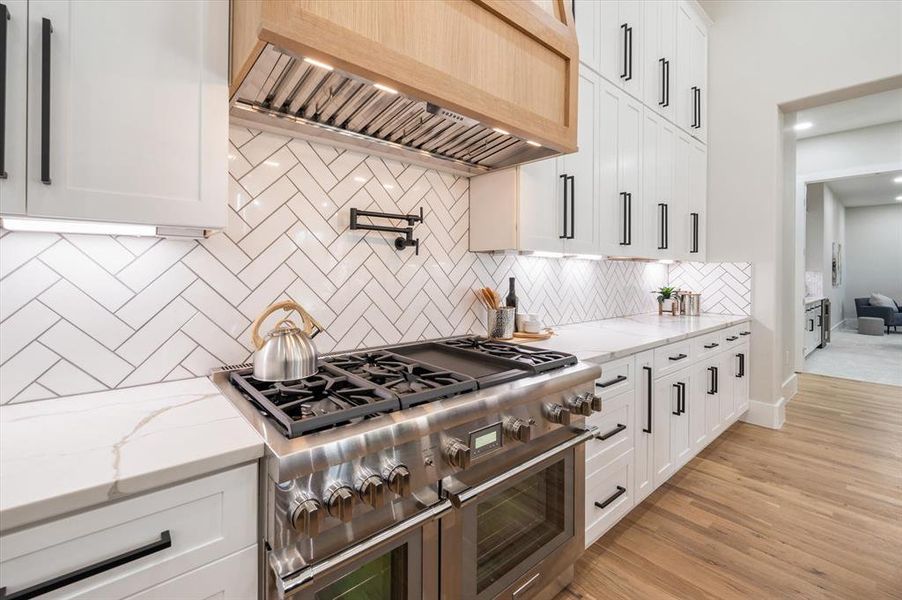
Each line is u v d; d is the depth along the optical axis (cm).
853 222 1005
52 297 108
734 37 345
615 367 183
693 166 333
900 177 679
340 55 97
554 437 145
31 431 88
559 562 149
